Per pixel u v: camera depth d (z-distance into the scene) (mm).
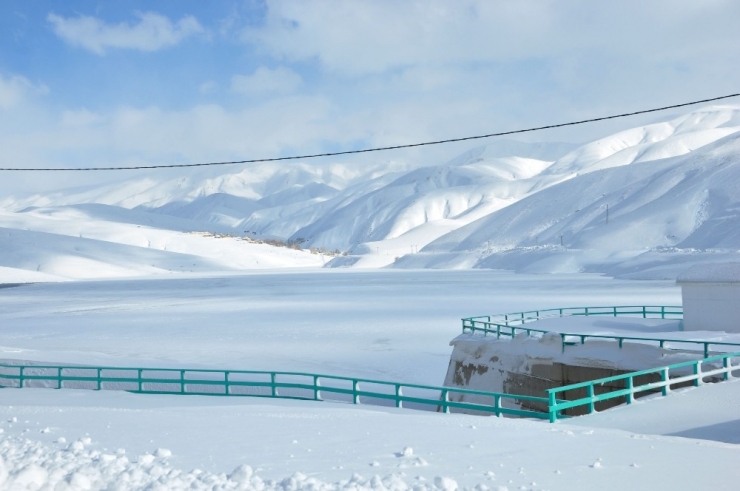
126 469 8836
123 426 14031
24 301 97125
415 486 8219
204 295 103250
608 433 12938
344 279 156125
